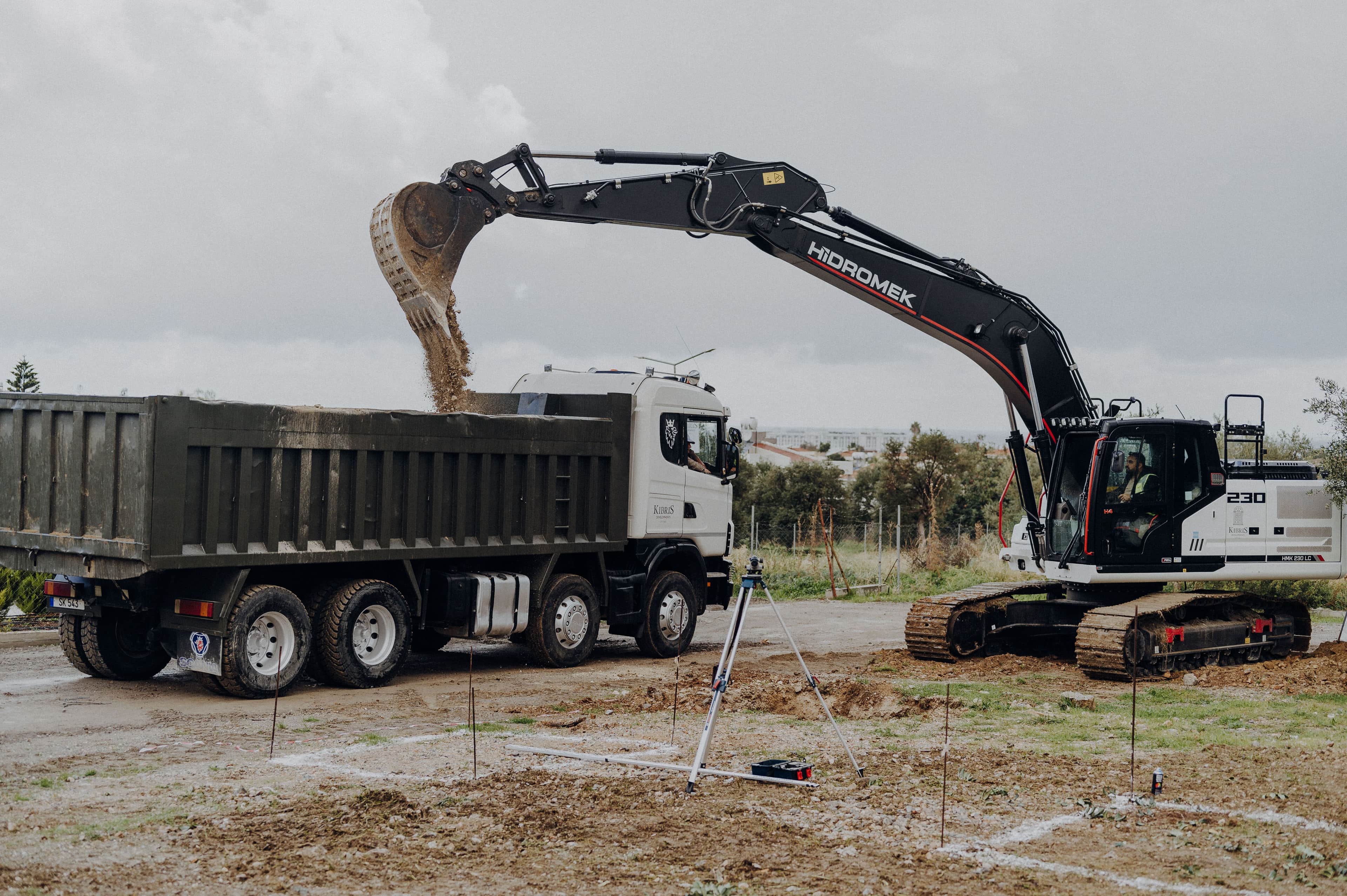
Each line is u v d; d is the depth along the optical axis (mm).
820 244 14836
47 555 11914
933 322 15297
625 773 8273
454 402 13672
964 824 7102
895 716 10742
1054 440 15258
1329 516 15141
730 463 16984
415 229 13117
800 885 5984
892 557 31281
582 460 15086
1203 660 14602
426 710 11359
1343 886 6051
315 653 12625
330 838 6715
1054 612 15578
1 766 8695
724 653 8164
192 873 6117
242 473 11570
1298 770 8539
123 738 9805
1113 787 7996
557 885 5984
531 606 14602
